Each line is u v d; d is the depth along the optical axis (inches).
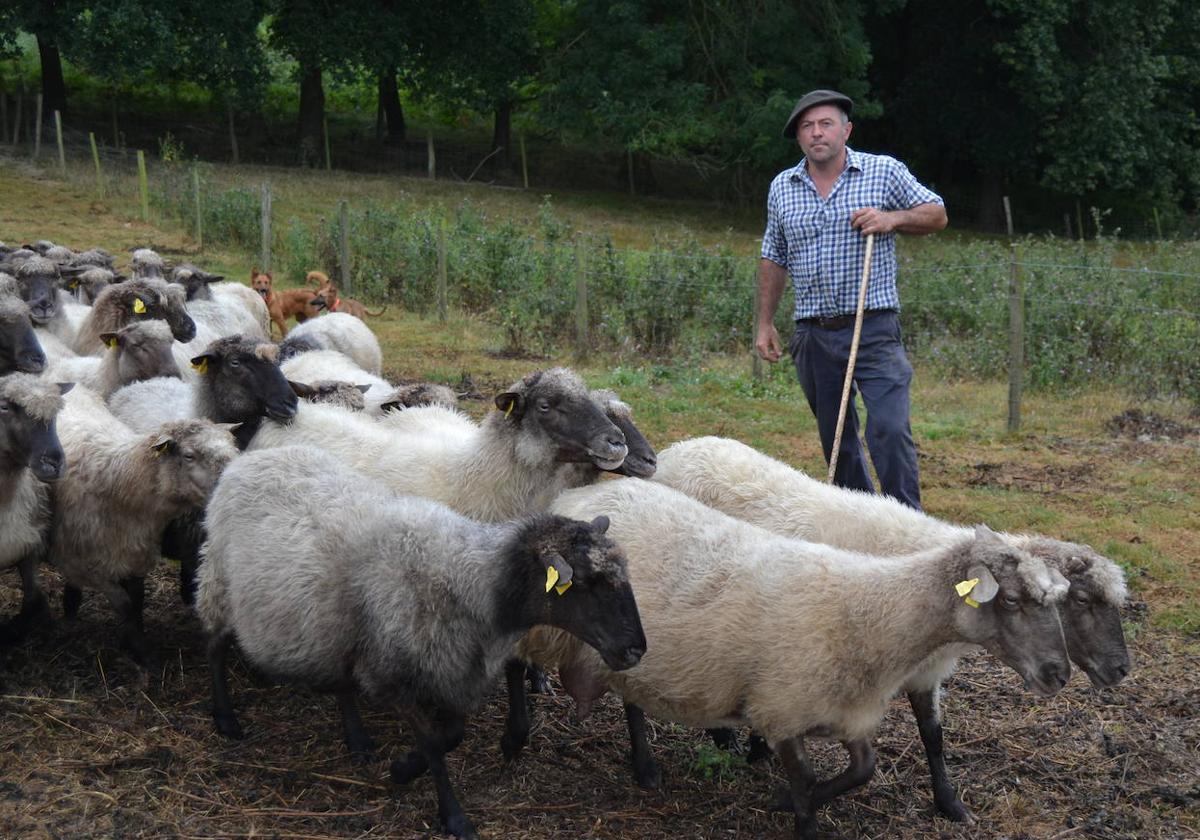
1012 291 510.9
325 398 314.5
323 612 203.0
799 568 203.3
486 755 229.9
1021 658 187.2
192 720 233.5
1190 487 433.7
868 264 267.6
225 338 286.8
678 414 510.9
